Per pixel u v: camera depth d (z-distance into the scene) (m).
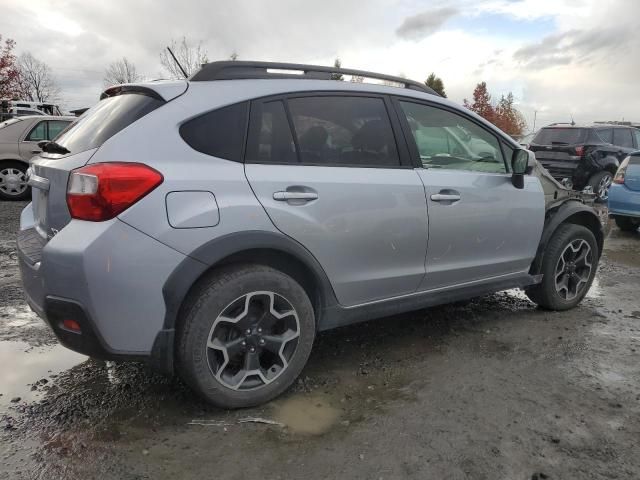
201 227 2.54
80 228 2.40
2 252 6.03
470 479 2.30
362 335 3.95
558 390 3.11
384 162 3.27
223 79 2.88
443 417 2.79
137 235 2.40
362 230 3.09
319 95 3.11
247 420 2.74
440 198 3.43
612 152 11.59
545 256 4.32
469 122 3.82
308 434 2.63
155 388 3.06
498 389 3.12
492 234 3.79
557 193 4.36
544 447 2.54
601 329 4.15
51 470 2.30
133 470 2.32
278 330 2.94
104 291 2.38
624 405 2.95
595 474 2.35
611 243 7.87
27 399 2.91
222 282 2.64
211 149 2.68
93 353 2.48
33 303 2.66
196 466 2.36
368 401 2.97
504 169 3.99
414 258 3.39
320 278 2.99
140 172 2.43
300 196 2.84
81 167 2.45
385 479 2.30
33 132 10.16
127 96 2.84
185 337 2.59
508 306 4.70
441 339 3.89
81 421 2.70
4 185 10.05
